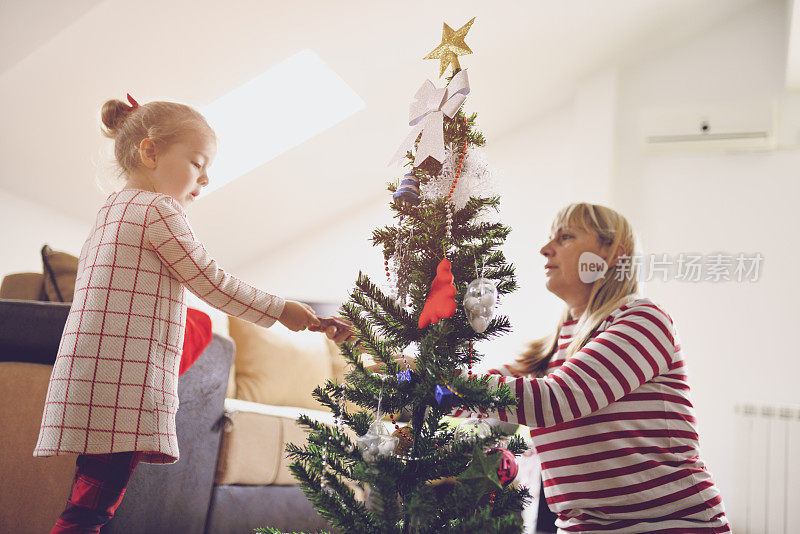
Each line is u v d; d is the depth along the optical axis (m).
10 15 2.54
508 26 3.54
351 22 3.15
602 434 1.05
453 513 0.80
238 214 4.06
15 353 1.51
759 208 3.89
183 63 2.99
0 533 1.41
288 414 2.24
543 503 3.11
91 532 1.15
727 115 3.99
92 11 2.60
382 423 0.89
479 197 0.95
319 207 4.31
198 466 1.72
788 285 3.76
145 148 1.32
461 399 0.86
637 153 4.14
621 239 1.21
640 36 4.01
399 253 0.98
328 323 1.19
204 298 1.21
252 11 2.89
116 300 1.16
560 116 4.32
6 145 3.01
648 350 1.05
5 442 1.45
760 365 3.73
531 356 1.34
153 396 1.15
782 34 4.01
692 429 1.08
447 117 0.98
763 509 3.55
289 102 3.80
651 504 1.02
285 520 2.14
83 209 3.45
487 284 0.87
